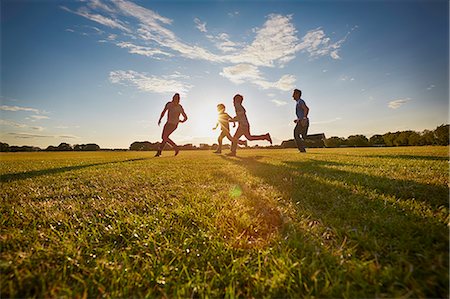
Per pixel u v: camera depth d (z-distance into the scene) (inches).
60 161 362.9
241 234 64.6
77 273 49.6
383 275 44.4
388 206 77.9
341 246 54.6
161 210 84.8
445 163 177.5
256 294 43.5
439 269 44.4
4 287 44.6
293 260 52.0
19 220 77.3
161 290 44.5
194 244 61.1
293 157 309.9
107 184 138.6
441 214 68.2
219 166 225.9
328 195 95.9
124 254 55.2
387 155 306.5
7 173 201.9
